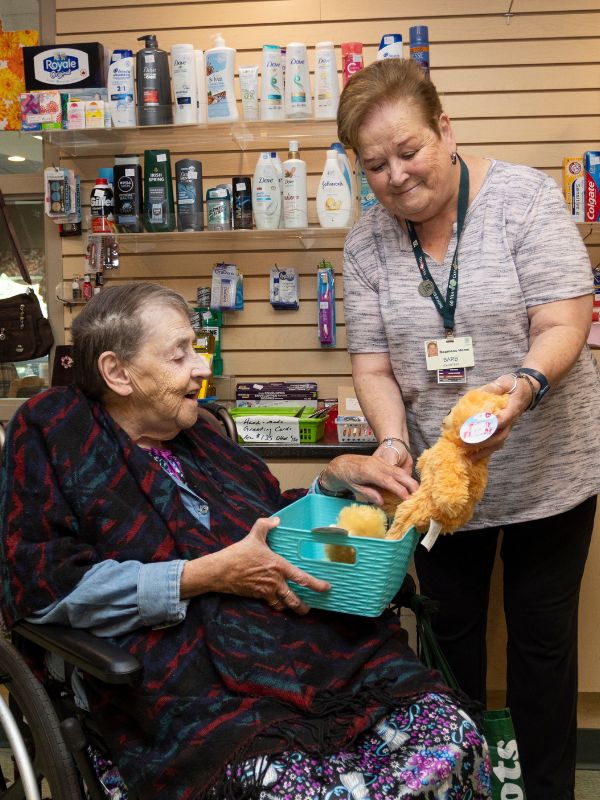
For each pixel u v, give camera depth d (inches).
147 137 122.0
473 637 86.1
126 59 116.6
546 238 71.2
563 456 75.4
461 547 83.2
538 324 71.3
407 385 78.0
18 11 127.6
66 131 118.6
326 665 59.2
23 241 131.3
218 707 55.3
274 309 125.4
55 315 129.4
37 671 64.9
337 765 51.7
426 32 112.6
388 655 60.6
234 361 126.8
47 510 60.2
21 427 62.0
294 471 105.2
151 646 57.9
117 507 60.7
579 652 105.4
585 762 110.7
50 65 118.8
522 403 60.9
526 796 84.6
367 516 62.2
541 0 120.0
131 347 62.0
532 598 80.0
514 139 121.7
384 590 57.4
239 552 57.7
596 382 77.5
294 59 114.8
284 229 116.9
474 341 74.0
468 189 73.9
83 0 126.5
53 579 58.4
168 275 127.3
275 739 52.1
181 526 61.5
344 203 115.8
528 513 76.1
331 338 120.8
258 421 108.3
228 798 50.0
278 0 123.5
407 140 66.3
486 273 72.6
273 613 60.5
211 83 115.7
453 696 57.4
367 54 122.6
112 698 57.7
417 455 80.0
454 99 122.2
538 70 121.0
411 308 75.7
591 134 121.0
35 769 66.2
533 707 82.9
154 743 55.9
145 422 64.8
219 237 123.1
